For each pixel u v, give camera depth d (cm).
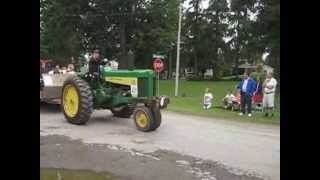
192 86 4369
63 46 4059
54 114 1526
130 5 4375
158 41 4397
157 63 2494
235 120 1529
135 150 1004
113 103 1351
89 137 1141
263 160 938
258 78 1878
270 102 1658
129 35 4472
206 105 1992
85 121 1320
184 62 7219
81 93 1298
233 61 6931
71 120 1332
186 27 6994
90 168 850
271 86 1656
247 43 4300
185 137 1177
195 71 7106
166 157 944
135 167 859
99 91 1348
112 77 1366
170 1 4488
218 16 6906
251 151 1020
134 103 1313
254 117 1617
